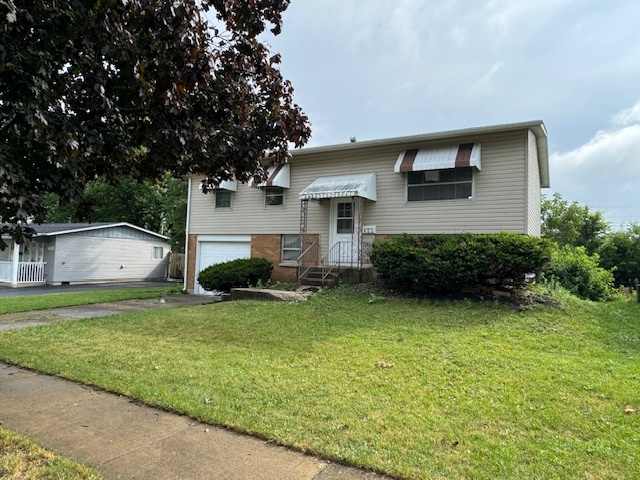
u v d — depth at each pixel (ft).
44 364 19.33
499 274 33.58
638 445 11.68
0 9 9.37
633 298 44.19
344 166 48.21
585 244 91.61
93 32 11.89
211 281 47.85
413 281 36.11
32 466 10.26
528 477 9.98
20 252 79.56
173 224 100.68
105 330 27.27
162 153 16.17
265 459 10.86
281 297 37.81
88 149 14.12
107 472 10.12
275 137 18.97
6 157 11.10
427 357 20.33
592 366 19.22
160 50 13.23
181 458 10.88
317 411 13.82
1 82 11.14
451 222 41.68
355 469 10.36
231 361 19.85
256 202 54.44
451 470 10.25
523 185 38.78
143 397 15.10
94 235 82.02
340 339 23.94
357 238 45.78
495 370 18.43
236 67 17.06
